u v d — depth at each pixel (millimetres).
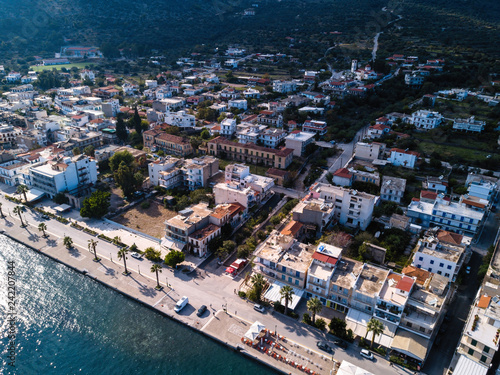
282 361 108938
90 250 157500
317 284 124750
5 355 113938
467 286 136625
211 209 176625
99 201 175875
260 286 129625
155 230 171250
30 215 183000
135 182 196500
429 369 105562
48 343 117625
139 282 139875
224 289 136750
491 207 186500
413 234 163875
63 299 134250
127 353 113750
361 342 112562
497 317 102062
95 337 119375
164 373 107625
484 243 159875
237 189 181750
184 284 138750
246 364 109875
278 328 119750
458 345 107750
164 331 120875
